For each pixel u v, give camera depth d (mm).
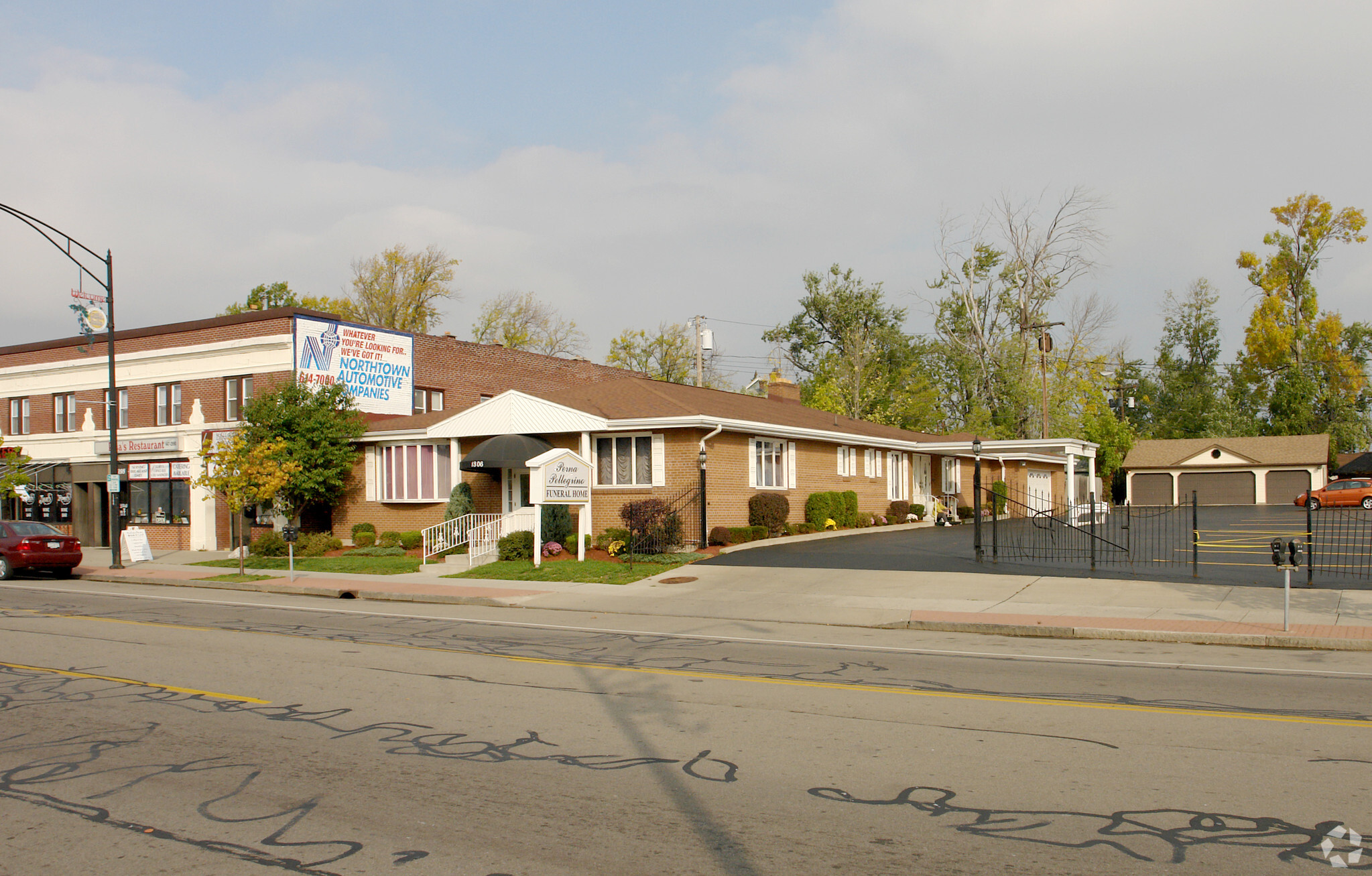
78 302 26828
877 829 5691
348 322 32812
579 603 17938
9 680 10594
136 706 9227
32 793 6555
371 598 19984
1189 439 63688
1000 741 7711
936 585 18281
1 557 25188
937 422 59094
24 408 37750
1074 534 29250
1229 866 5086
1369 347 70125
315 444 28953
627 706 9086
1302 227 64000
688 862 5203
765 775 6812
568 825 5801
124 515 34156
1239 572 19250
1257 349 64938
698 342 48062
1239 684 10148
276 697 9578
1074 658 11945
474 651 12555
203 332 32625
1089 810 6000
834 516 30656
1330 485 49031
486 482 27672
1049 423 52750
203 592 21656
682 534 24625
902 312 67500
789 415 32469
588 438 26109
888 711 8836
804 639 13742
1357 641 12484
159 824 5902
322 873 5105
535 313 64375
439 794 6438
